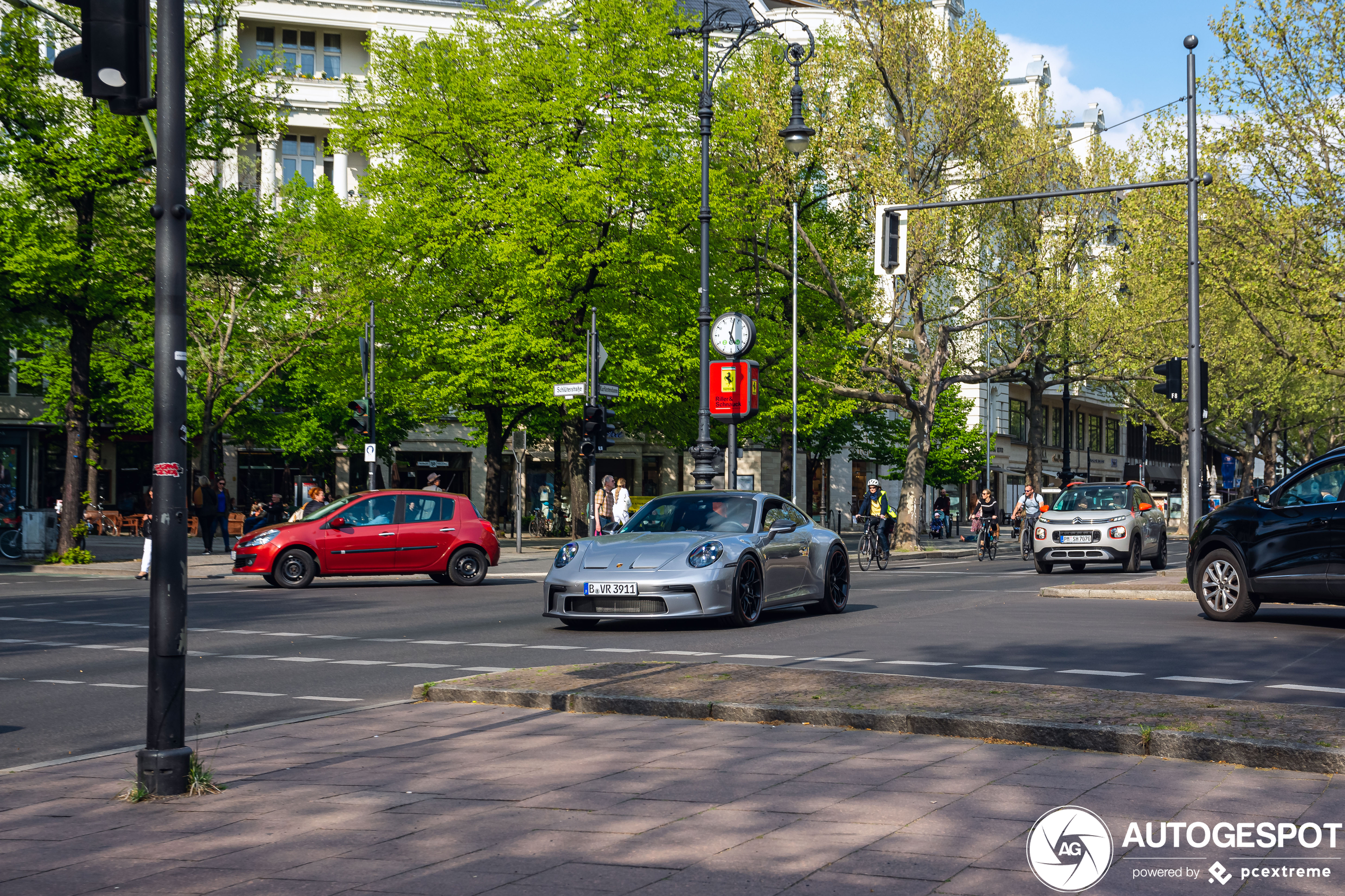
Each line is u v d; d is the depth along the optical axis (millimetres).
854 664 10469
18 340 33438
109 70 6035
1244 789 5785
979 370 42781
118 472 52344
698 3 49344
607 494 33000
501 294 32688
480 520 22359
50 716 8820
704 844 4953
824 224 38781
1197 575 14359
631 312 32219
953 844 4898
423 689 8867
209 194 28734
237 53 29031
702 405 22375
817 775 6145
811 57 22922
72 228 26859
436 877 4586
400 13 54656
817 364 36750
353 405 30203
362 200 38375
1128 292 43719
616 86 32438
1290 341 32281
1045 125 38750
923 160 35094
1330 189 26484
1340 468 13438
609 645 12461
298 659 11734
